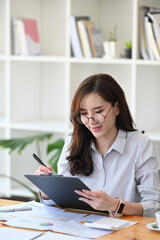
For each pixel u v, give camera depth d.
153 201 2.05
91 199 1.88
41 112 4.03
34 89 3.93
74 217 1.91
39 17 3.92
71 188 1.88
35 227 1.77
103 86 2.05
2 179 4.14
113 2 3.63
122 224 1.77
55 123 3.70
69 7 3.38
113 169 2.17
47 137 3.55
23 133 3.84
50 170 2.07
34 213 1.98
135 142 2.18
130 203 1.96
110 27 3.66
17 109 3.76
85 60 3.36
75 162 2.18
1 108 4.28
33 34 3.69
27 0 3.78
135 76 3.20
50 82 3.97
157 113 3.52
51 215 1.94
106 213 1.97
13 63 3.68
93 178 2.19
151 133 3.26
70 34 3.41
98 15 3.69
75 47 3.41
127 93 3.61
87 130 2.18
